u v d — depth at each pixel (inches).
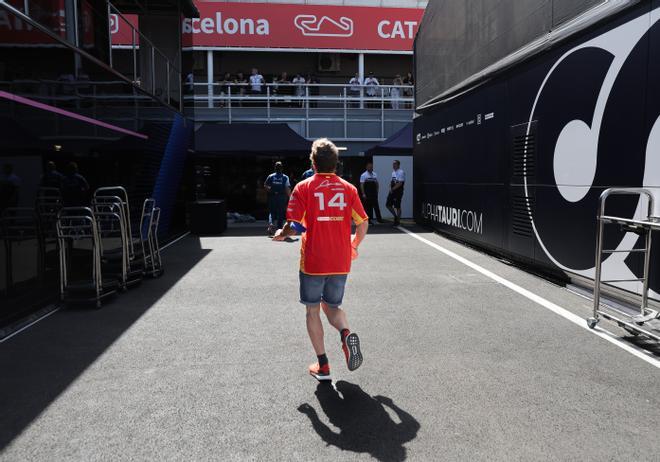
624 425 128.5
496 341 192.5
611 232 246.8
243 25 785.6
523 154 331.3
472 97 419.5
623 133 236.5
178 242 478.9
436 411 136.7
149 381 157.9
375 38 814.5
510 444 119.9
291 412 136.6
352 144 753.0
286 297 264.4
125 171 375.6
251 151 621.9
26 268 232.7
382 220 637.3
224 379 159.0
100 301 247.6
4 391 151.0
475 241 419.2
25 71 233.0
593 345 187.6
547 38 293.1
